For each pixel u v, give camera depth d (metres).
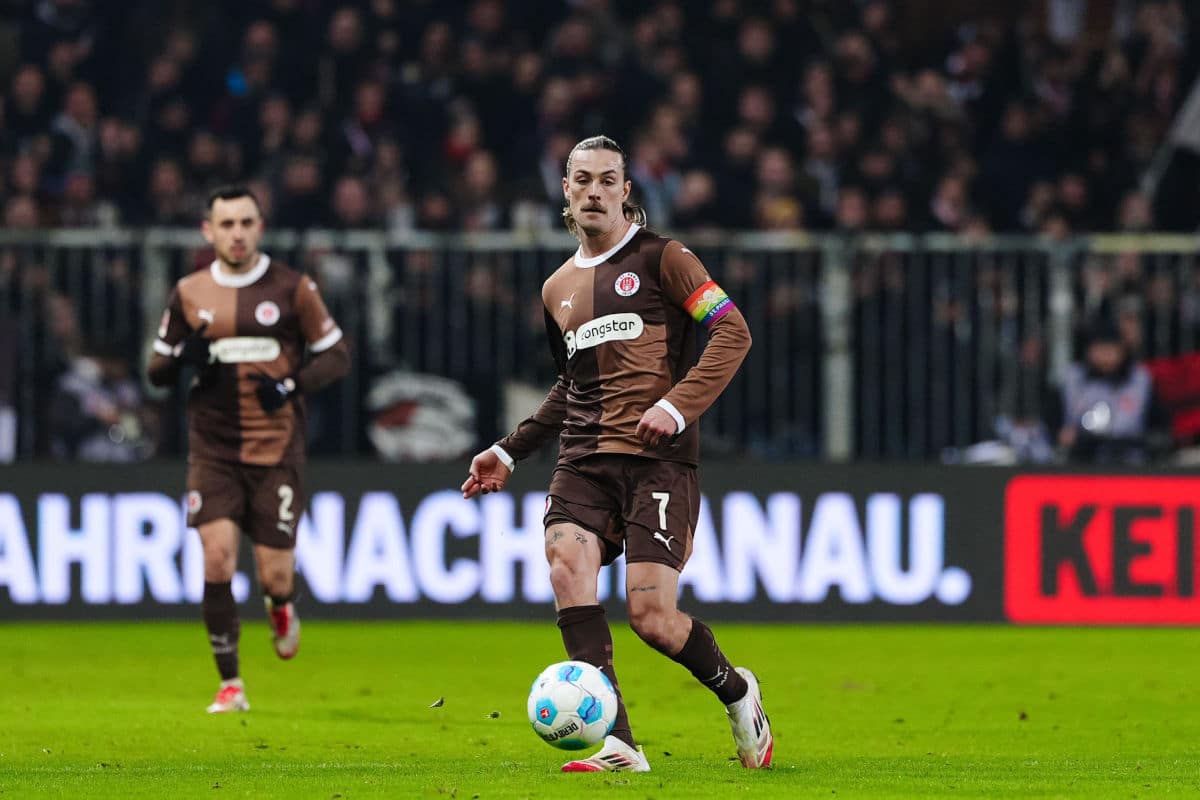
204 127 54.91
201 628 42.50
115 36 57.91
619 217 19.73
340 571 43.47
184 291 29.08
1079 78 56.19
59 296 44.03
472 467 20.78
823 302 44.38
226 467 28.77
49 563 43.12
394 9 56.72
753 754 19.88
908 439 44.53
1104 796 17.77
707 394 18.88
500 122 54.38
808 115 54.66
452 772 19.50
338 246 44.12
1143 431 44.28
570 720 18.50
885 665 36.16
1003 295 44.53
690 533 19.30
